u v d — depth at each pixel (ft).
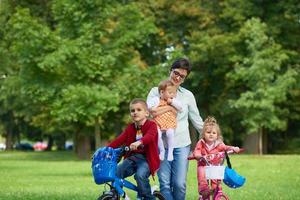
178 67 50.08
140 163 45.52
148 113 46.34
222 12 238.89
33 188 92.94
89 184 101.81
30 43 142.41
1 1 238.68
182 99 51.08
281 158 183.73
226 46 226.79
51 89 146.82
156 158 45.55
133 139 46.44
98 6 140.67
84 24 140.56
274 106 220.02
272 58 217.97
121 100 151.74
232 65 232.94
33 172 138.92
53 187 94.94
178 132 50.34
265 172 129.39
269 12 238.68
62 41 142.20
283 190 85.97
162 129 49.37
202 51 230.27
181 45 241.55
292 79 217.97
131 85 150.20
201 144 48.80
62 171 141.69
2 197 72.08
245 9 235.61
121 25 147.33
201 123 51.83
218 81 242.58
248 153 240.12
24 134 412.36
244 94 216.95
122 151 44.45
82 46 140.87
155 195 46.83
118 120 223.71
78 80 146.10
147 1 240.73
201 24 239.50
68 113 143.54
